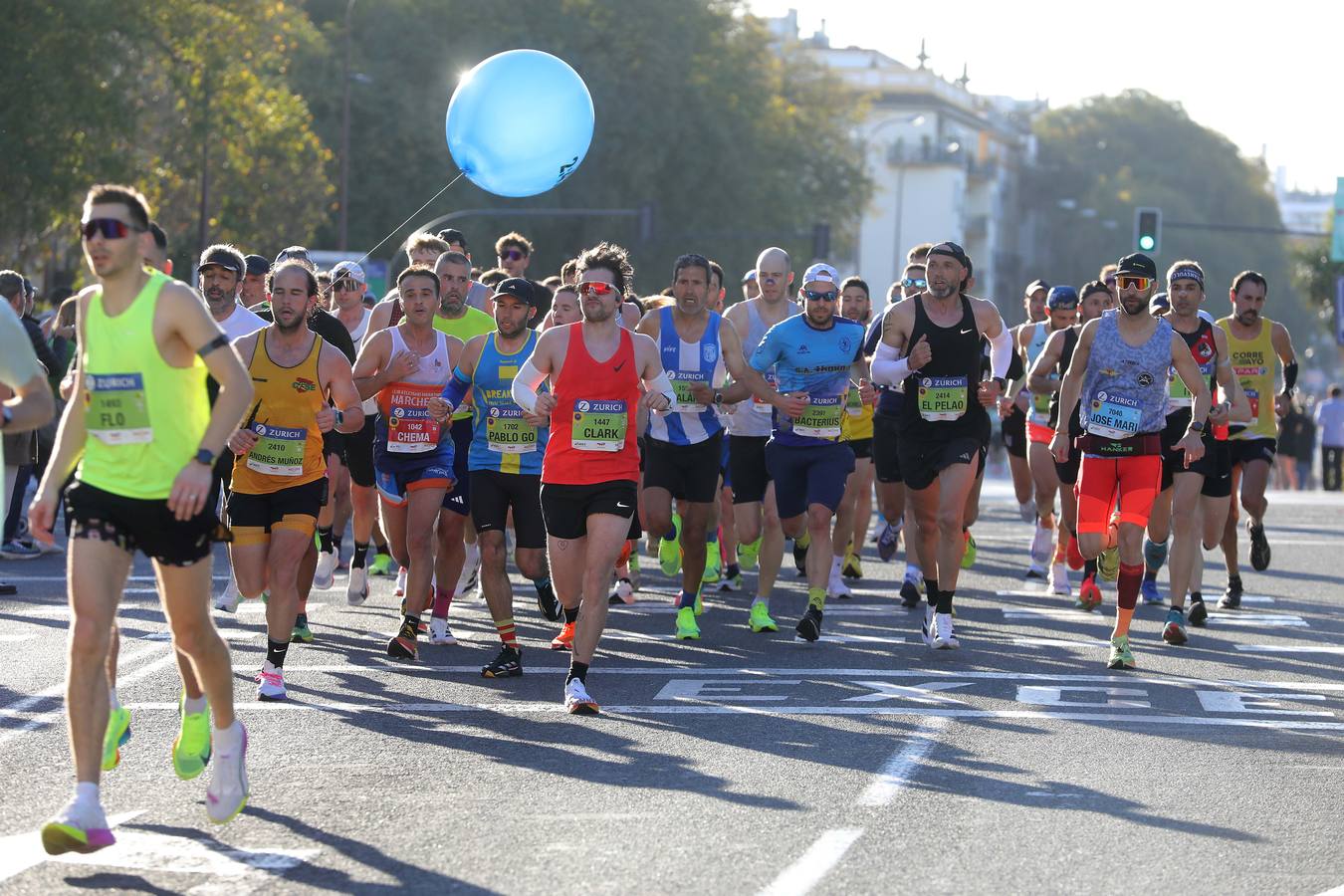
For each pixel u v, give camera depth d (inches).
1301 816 490.3
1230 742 596.1
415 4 4047.7
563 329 637.9
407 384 761.0
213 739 464.8
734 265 4468.5
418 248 941.8
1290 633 878.4
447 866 429.7
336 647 786.2
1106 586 1062.4
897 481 952.9
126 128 2689.5
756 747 577.9
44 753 561.6
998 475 2876.5
